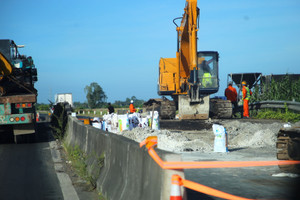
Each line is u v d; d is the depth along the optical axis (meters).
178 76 26.31
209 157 9.86
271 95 25.12
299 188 6.25
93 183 7.31
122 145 5.75
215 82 25.17
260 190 6.19
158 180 3.75
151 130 14.35
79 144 10.82
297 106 20.41
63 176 8.65
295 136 7.30
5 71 15.43
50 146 14.40
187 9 22.09
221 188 6.44
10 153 12.66
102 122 16.33
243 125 17.44
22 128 15.00
